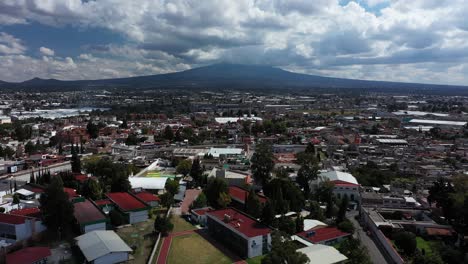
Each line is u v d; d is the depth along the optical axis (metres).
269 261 77.31
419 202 138.00
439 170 187.25
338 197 144.62
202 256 93.69
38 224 100.75
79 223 100.50
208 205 132.75
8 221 96.50
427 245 103.00
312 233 105.12
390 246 96.75
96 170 169.38
